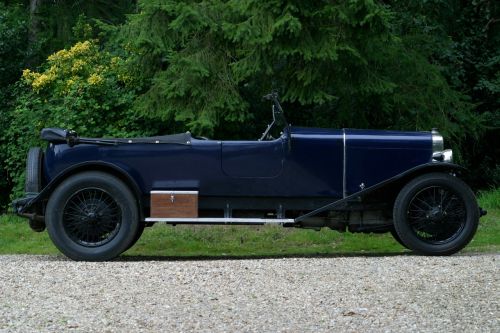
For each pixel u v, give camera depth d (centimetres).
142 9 1295
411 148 888
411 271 743
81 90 1309
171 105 1254
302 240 1109
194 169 876
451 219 874
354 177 884
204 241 1112
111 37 1385
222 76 1248
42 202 890
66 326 559
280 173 879
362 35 1202
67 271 770
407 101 1341
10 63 1562
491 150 1700
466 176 1681
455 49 1650
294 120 1409
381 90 1248
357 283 691
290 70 1252
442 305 609
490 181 1677
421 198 878
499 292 650
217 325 560
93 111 1307
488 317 573
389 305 611
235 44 1262
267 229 1145
